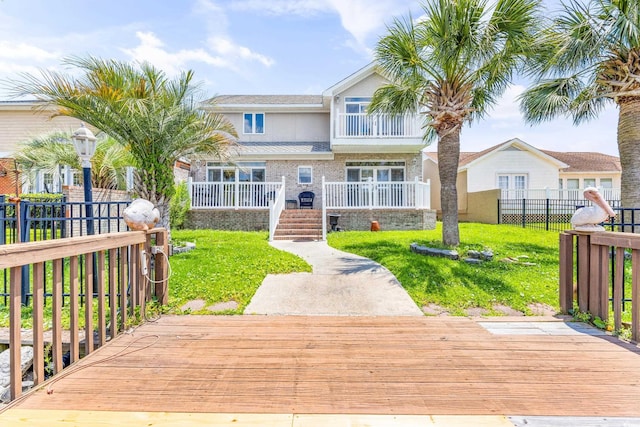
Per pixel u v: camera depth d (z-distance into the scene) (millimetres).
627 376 2557
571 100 8703
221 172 15453
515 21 6578
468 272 6031
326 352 3016
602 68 7641
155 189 7656
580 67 7730
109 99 6508
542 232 11445
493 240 9414
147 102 6715
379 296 4879
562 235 4137
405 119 14367
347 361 2828
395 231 12484
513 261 6992
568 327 3633
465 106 7914
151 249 4117
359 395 2311
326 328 3656
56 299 2600
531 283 5430
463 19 6656
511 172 18406
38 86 6250
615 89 7598
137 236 3693
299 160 15422
